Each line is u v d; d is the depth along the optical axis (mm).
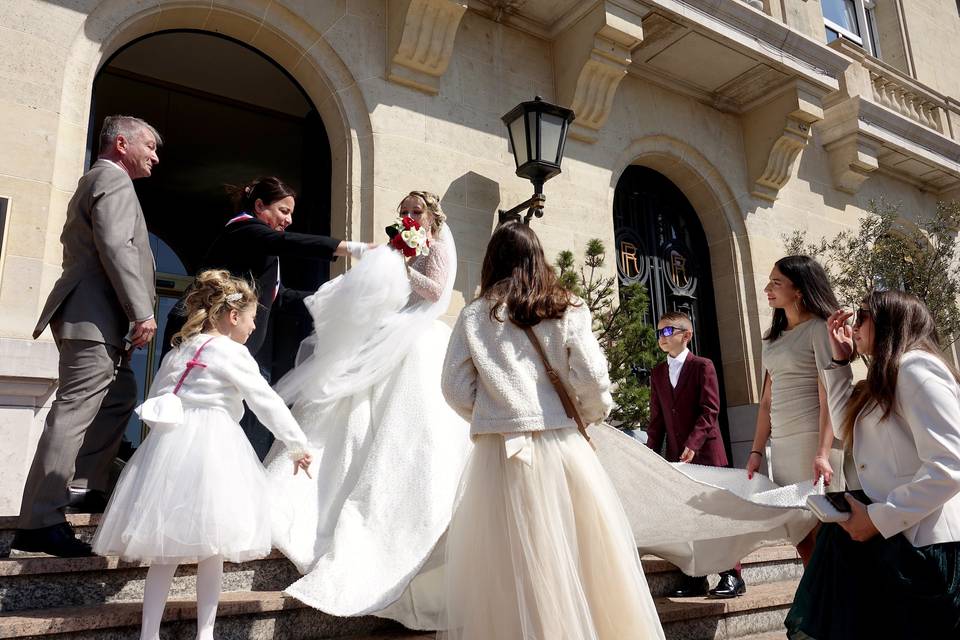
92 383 3066
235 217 3777
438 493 3156
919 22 11258
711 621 3465
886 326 2443
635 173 7973
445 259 3906
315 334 3742
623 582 2209
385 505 3119
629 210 7840
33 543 2848
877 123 9289
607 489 2363
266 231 3674
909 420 2291
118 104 7844
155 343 7895
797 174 8836
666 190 8180
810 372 3320
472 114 6293
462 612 2266
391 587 2812
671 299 7883
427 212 3980
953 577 2176
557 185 6633
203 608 2434
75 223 3205
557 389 2400
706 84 7934
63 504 2920
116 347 3160
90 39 4762
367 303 3541
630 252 7652
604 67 6664
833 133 9172
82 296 3107
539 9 6723
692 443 4105
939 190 10523
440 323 3807
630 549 2303
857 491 2426
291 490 3271
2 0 4441
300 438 2680
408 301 3754
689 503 3176
